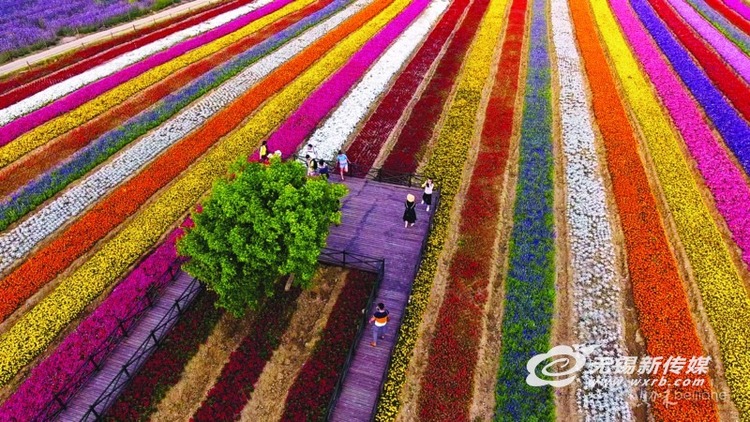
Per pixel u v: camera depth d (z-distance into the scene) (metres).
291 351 18.30
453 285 20.20
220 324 18.88
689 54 40.66
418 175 25.83
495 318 19.42
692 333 18.27
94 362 16.73
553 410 16.28
